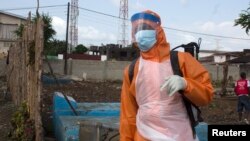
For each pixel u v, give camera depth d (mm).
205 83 3281
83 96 19094
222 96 22547
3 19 48625
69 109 8836
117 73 39000
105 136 5531
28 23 9430
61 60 37625
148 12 3393
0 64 31328
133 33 3463
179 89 3092
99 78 38594
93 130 5648
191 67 3299
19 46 12383
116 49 54938
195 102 3270
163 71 3309
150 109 3318
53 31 37406
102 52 66188
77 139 6633
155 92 3311
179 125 3299
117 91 22938
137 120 3482
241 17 23328
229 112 15312
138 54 3629
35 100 7457
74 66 38250
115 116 8320
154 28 3348
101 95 20047
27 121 7945
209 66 41781
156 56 3355
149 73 3330
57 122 8273
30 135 7668
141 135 3400
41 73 7219
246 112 14102
